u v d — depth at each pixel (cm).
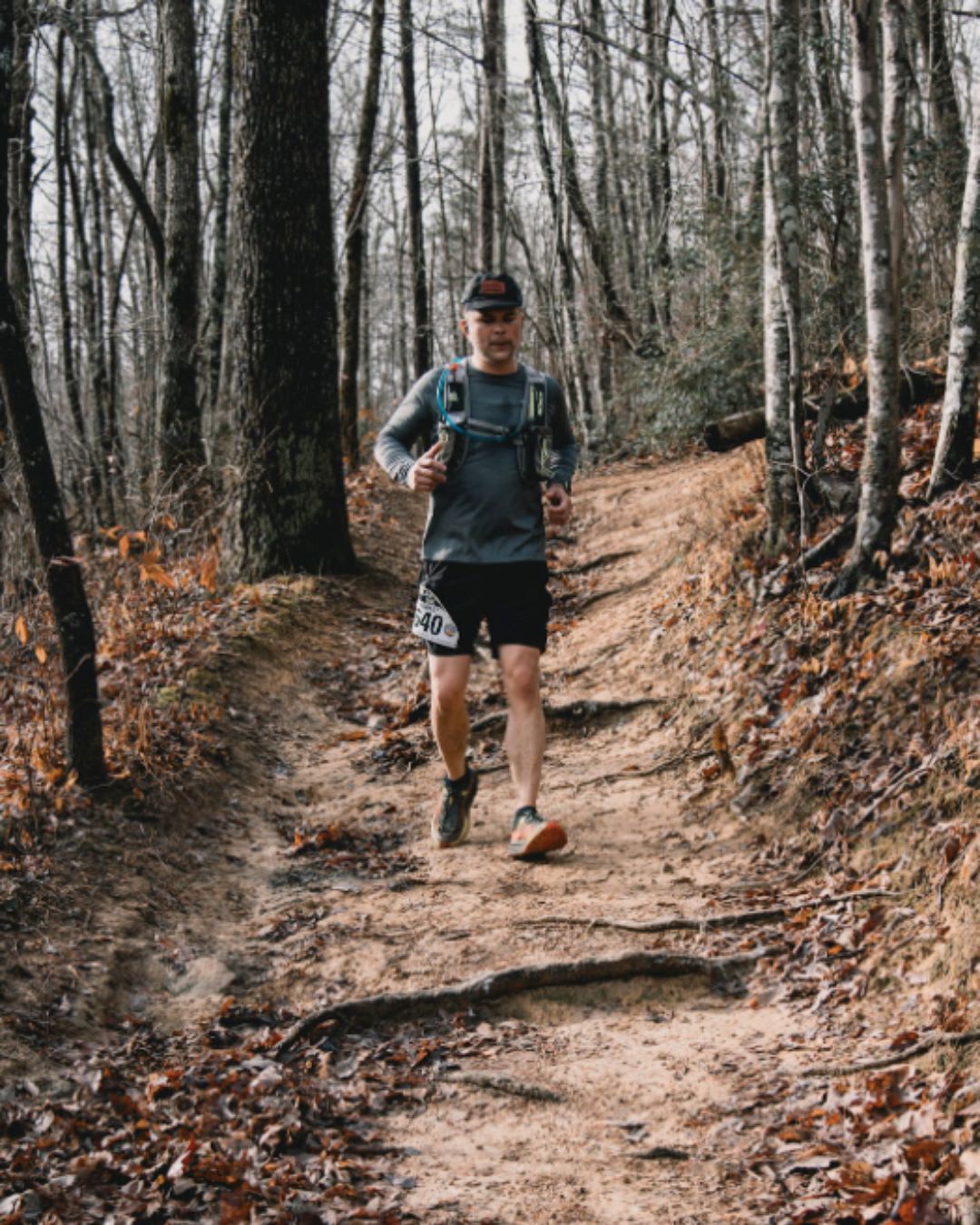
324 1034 354
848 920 380
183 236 1266
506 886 449
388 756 606
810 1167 268
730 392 1288
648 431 1387
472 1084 324
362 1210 260
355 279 1401
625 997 369
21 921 388
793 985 360
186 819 496
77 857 436
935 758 422
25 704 548
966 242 560
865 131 528
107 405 1850
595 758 583
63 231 1831
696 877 446
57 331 1912
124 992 376
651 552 908
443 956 393
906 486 618
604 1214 262
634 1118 305
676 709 595
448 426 448
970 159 560
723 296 1291
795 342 623
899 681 479
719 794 503
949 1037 296
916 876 382
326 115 891
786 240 624
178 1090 316
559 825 462
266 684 670
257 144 877
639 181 2100
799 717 511
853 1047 318
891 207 537
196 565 841
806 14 988
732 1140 288
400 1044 350
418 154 1766
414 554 1062
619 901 427
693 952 385
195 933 419
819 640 544
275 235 881
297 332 891
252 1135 293
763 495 750
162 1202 260
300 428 898
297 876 473
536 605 465
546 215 2064
